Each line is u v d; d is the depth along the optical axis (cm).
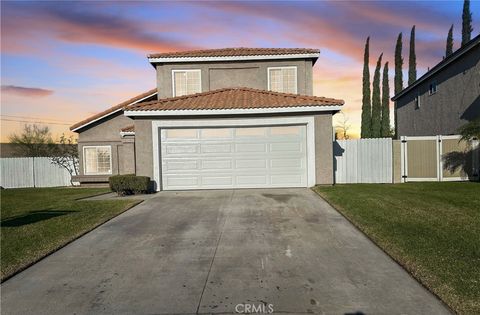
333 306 369
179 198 1051
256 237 632
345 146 1466
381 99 3491
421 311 355
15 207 998
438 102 1947
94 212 869
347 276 450
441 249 522
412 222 690
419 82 2177
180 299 394
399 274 452
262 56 1655
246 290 414
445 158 1466
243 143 1220
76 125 1783
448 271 439
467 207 835
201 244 599
